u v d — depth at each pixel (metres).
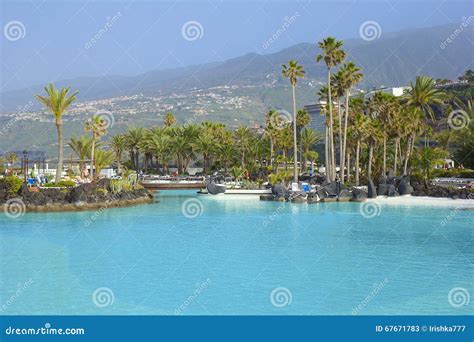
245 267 28.97
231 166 138.50
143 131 142.88
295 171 87.31
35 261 30.61
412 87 95.56
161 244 36.88
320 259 31.27
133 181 84.50
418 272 27.75
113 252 33.50
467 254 32.69
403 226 45.72
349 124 102.31
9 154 118.25
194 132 138.00
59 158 73.31
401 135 91.19
